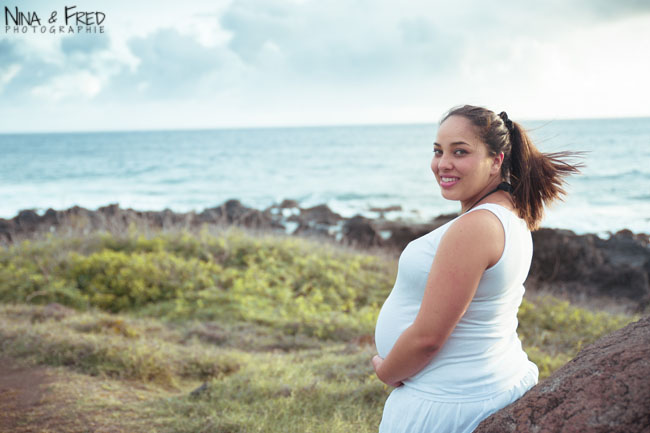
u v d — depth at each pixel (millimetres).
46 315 6215
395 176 45688
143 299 7730
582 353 1744
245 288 8023
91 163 65562
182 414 3643
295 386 3996
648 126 122875
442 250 1541
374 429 3365
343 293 8453
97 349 4625
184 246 9703
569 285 12500
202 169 56156
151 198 35281
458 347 1644
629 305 10445
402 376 1671
